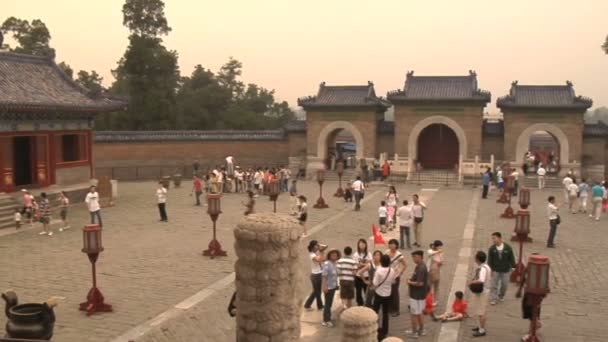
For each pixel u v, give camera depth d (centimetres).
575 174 4897
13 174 3691
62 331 1588
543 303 1855
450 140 5541
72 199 3825
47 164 3775
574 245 2652
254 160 5697
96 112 4025
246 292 985
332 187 4794
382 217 2919
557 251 2539
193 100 8281
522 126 5084
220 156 5656
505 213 3359
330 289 1652
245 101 9762
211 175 4128
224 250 2516
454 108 5197
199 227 3039
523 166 5100
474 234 2883
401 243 2608
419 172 5253
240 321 996
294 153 5644
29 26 7362
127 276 2114
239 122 8394
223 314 1762
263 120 9219
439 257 1750
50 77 4034
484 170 4938
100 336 1555
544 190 4625
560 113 4997
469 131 5184
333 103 5403
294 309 1003
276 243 966
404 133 5319
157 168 5503
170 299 1859
